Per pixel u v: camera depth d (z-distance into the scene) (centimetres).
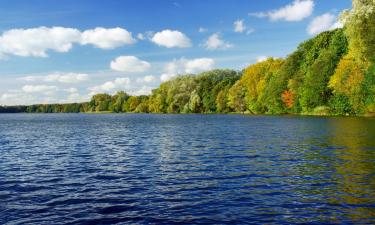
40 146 3900
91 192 1747
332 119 7144
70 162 2717
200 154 2958
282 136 4191
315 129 4956
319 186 1753
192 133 5138
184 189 1764
